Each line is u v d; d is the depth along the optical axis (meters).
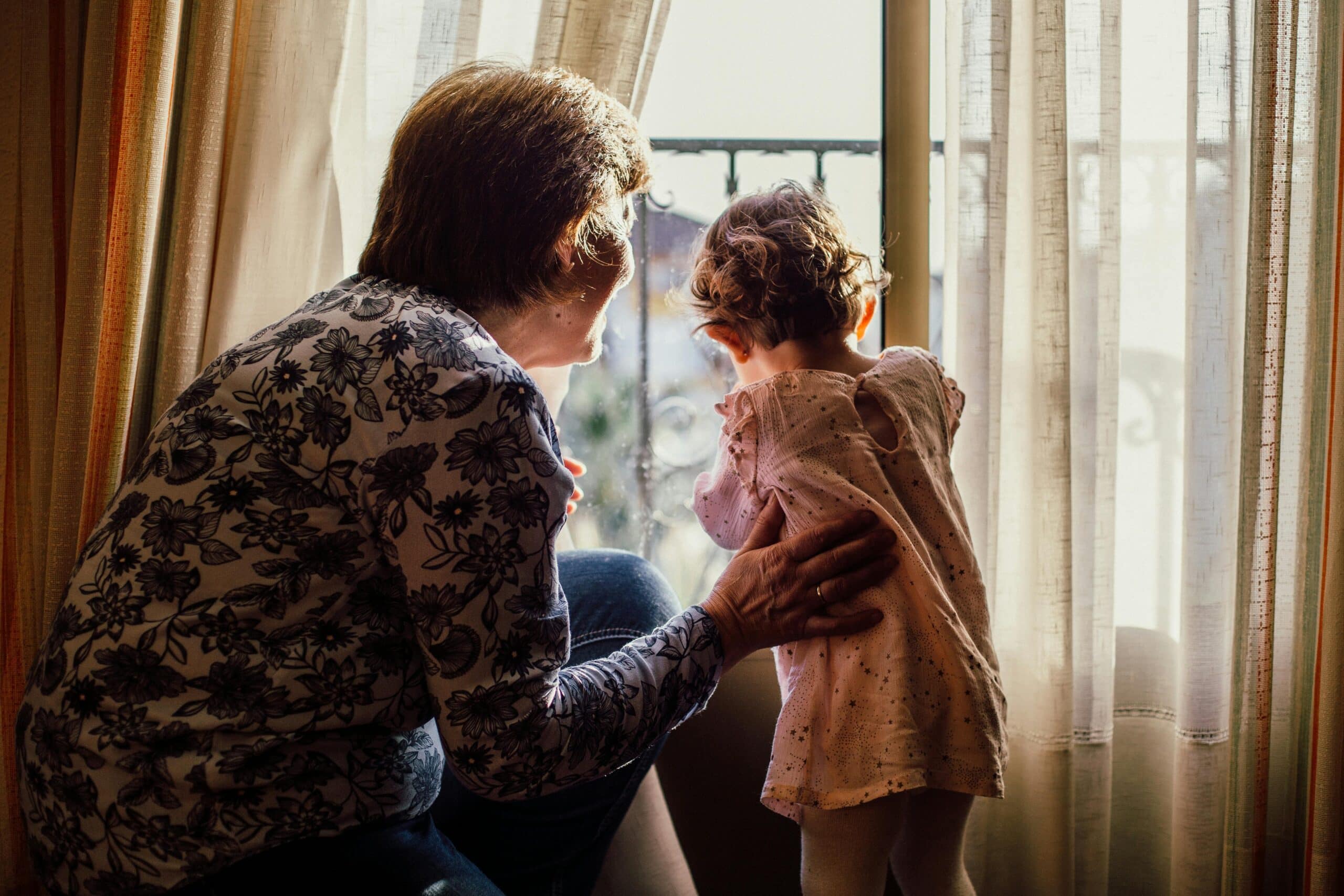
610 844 1.06
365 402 0.67
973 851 1.18
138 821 0.64
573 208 0.76
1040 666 1.13
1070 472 1.11
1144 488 1.22
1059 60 1.09
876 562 0.94
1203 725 1.14
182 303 1.05
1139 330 1.21
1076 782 1.16
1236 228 1.13
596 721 0.74
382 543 0.68
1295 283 1.14
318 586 0.67
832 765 0.93
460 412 0.68
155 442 0.70
